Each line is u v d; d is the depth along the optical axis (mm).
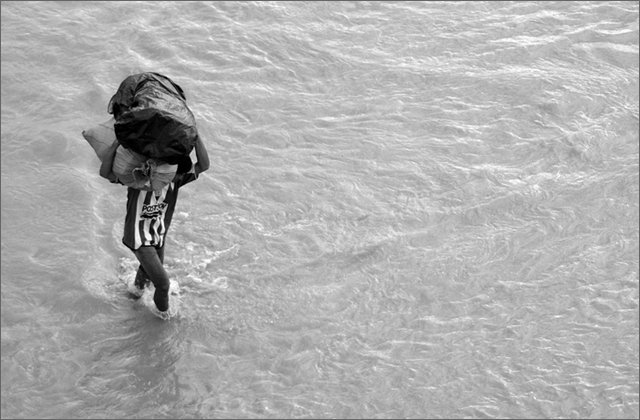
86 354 6812
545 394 6492
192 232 7871
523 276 7469
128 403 6445
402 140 8898
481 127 9070
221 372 6664
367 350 6812
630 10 10852
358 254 7641
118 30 10312
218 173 8453
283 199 8211
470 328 7008
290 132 8969
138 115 6129
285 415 6316
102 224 7973
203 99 9328
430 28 10523
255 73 9734
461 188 8328
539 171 8547
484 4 10984
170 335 6965
